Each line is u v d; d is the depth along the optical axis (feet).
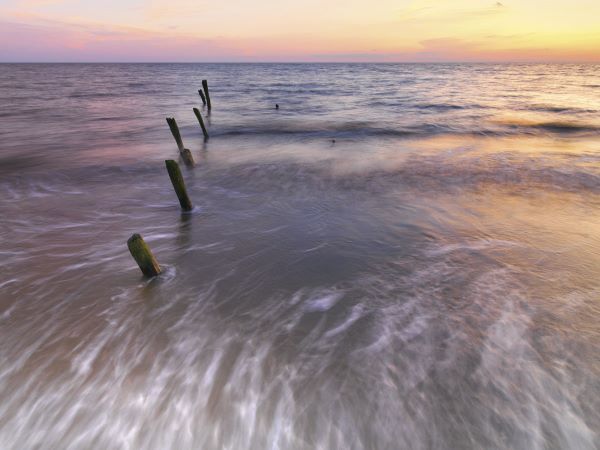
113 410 11.38
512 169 38.29
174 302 16.85
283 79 260.42
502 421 10.78
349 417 10.99
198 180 36.88
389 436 10.45
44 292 17.78
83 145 54.19
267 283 18.35
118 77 285.02
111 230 25.35
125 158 46.34
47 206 29.96
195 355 13.53
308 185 34.81
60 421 11.09
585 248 21.16
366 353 13.46
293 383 12.21
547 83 200.75
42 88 165.37
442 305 16.14
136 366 13.05
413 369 12.67
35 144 54.39
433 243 22.26
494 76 284.41
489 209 27.73
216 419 11.02
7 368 13.05
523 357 13.03
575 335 14.03
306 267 19.84
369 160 43.98
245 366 12.97
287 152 49.49
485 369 12.57
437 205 28.81
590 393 11.59
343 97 127.54
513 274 18.48
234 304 16.66
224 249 22.20
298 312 15.97
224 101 117.60
